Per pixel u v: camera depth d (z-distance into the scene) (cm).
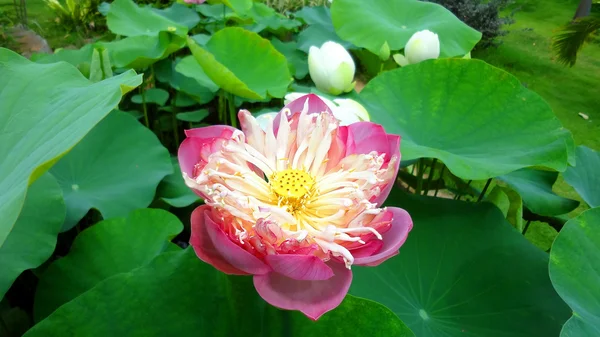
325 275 27
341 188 33
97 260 52
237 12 104
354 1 94
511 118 58
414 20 97
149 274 39
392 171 33
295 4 181
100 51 75
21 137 35
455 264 51
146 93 99
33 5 214
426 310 48
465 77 62
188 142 33
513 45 228
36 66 43
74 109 33
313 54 65
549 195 65
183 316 38
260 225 27
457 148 59
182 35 89
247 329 38
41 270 57
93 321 37
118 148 69
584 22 172
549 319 46
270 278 29
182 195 67
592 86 187
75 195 62
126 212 61
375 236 31
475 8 212
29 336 36
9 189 29
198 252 29
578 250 45
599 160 73
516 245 53
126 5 113
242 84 64
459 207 56
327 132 34
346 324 38
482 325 46
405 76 65
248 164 36
